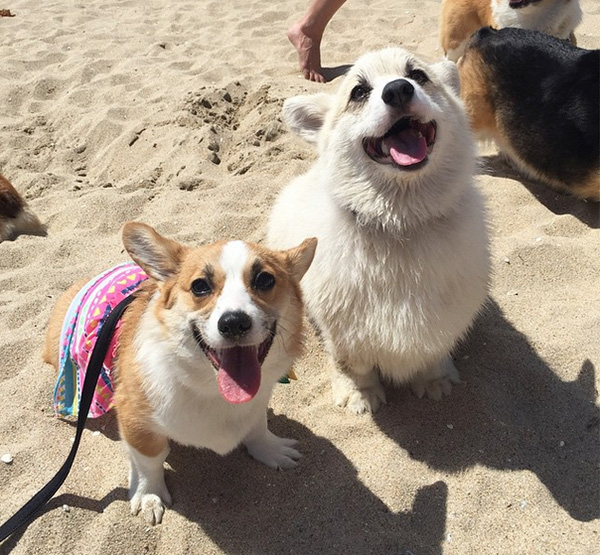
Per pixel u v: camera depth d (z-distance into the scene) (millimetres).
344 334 859
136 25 2385
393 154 750
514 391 903
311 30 1809
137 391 694
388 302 817
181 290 671
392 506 759
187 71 1948
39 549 708
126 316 775
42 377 929
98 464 814
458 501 760
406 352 835
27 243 1248
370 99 763
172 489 787
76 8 2607
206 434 721
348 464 809
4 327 1034
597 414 855
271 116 1551
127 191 1415
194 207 1312
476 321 1005
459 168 798
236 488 786
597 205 1286
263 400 740
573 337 955
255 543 724
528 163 1348
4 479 790
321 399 921
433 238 804
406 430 854
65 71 2018
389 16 2264
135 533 726
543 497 759
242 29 2270
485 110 1403
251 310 632
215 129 1562
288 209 976
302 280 872
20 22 2449
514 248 1120
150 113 1666
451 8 1754
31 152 1635
